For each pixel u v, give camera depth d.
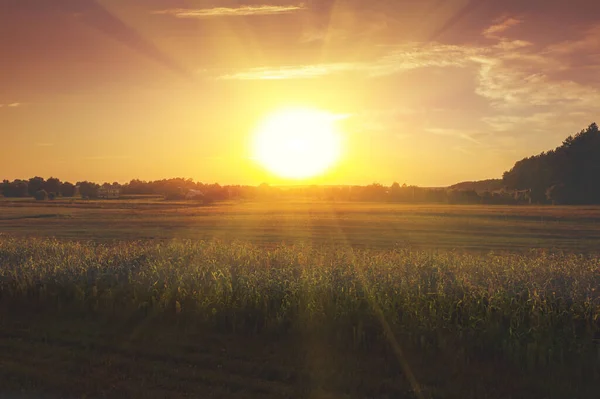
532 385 9.73
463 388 9.66
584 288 13.80
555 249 31.92
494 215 66.00
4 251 21.09
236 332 12.52
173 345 11.70
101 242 34.88
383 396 9.33
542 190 114.81
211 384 9.67
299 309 13.16
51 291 15.70
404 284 14.11
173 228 48.31
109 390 9.40
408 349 11.31
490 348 11.21
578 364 10.37
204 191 135.25
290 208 88.56
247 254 19.62
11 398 9.13
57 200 122.69
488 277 14.90
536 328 11.62
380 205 104.38
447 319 12.28
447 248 32.97
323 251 22.31
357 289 14.17
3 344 11.87
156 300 14.39
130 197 140.75
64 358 10.99
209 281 15.30
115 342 11.89
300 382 9.85
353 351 11.33
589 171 114.88
